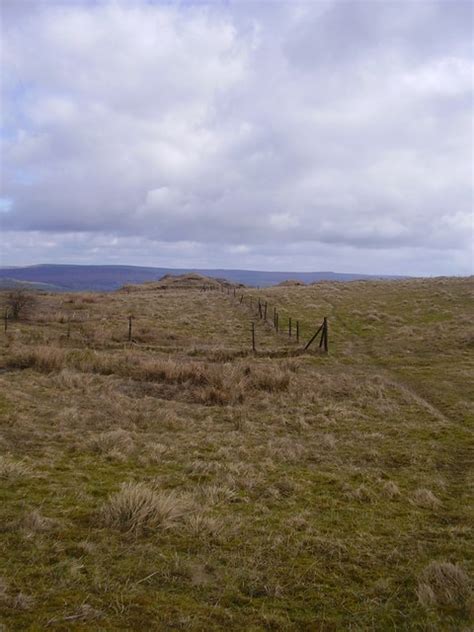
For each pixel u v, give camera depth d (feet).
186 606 13.38
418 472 27.50
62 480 22.45
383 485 24.93
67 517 18.39
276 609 13.79
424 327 91.40
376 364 67.26
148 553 16.07
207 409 40.11
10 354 55.26
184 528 18.21
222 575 15.24
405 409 42.65
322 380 53.16
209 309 121.19
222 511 20.45
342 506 22.07
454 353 72.13
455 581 15.28
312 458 29.25
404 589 15.21
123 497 18.97
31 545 15.78
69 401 38.58
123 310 113.29
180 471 25.50
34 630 11.52
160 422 35.32
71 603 12.82
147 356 61.62
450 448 31.99
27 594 13.00
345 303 127.95
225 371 50.98
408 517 21.11
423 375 59.11
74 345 70.33
